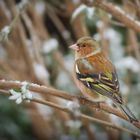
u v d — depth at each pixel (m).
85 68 9.84
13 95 8.75
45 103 9.08
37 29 14.33
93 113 13.27
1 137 14.65
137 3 11.00
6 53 14.12
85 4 10.46
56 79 14.84
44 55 14.62
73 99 8.92
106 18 12.89
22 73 13.80
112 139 14.25
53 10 14.98
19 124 14.76
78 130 13.40
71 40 15.55
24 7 11.38
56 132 14.41
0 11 13.80
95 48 10.33
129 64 14.09
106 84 9.52
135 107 13.73
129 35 13.73
